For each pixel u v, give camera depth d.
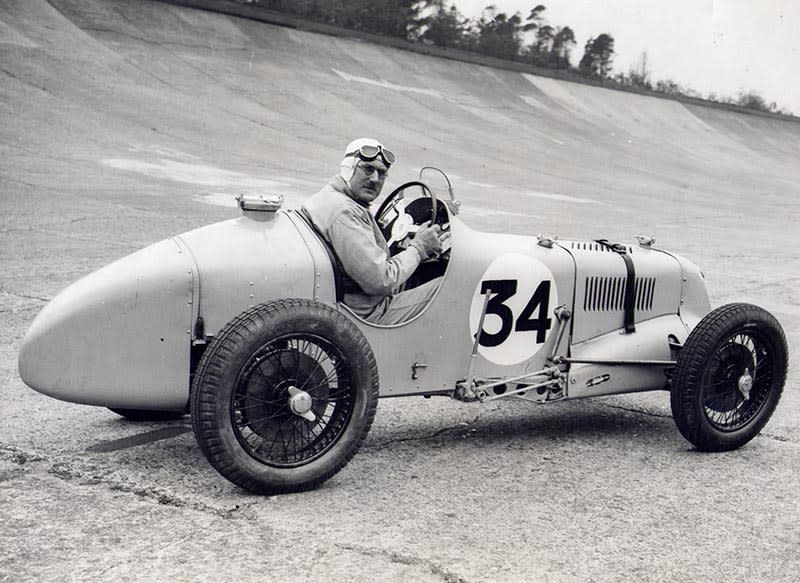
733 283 10.66
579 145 37.75
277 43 38.53
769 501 3.76
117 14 33.88
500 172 26.33
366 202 3.96
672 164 38.53
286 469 3.52
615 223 17.70
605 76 64.25
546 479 3.93
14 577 2.81
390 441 4.43
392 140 28.55
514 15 58.44
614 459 4.27
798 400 5.58
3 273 8.37
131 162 18.44
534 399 4.45
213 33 36.34
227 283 3.65
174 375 3.65
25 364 3.51
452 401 5.26
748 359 4.49
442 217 4.25
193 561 2.96
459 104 39.78
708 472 4.12
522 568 3.01
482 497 3.67
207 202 14.68
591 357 4.57
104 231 11.19
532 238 4.58
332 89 34.47
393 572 2.93
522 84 49.94
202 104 26.94
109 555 2.98
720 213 22.84
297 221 3.91
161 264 3.59
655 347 4.75
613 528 3.39
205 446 3.36
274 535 3.19
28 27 29.00
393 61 43.50
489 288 4.24
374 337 3.95
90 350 3.52
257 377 3.47
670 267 4.93
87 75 26.33
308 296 3.80
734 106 69.81
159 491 3.56
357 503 3.53
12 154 17.52
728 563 3.12
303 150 23.66
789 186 37.69
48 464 3.85
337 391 3.65
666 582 2.96
